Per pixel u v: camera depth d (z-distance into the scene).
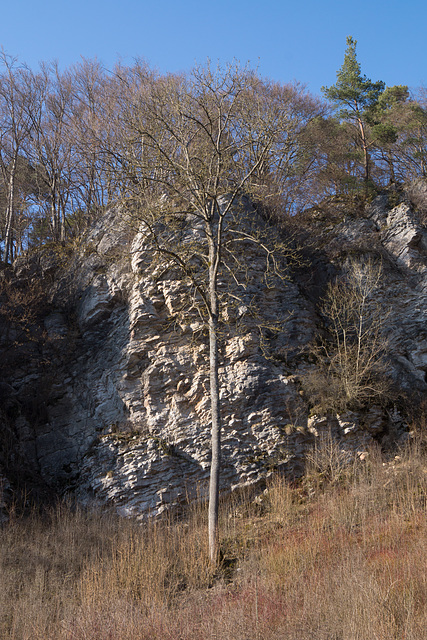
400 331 16.89
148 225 12.52
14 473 14.49
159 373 15.20
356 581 7.71
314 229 20.36
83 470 14.53
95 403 15.71
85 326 17.66
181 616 8.22
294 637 6.96
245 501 13.17
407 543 9.30
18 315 17.86
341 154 26.69
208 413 14.55
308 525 11.12
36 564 10.65
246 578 9.19
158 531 11.84
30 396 16.62
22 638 8.08
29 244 28.30
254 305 16.06
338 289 17.34
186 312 15.63
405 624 6.50
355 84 26.95
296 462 13.77
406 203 19.38
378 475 12.63
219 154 12.38
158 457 13.82
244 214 17.31
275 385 14.77
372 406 14.88
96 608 8.72
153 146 12.54
